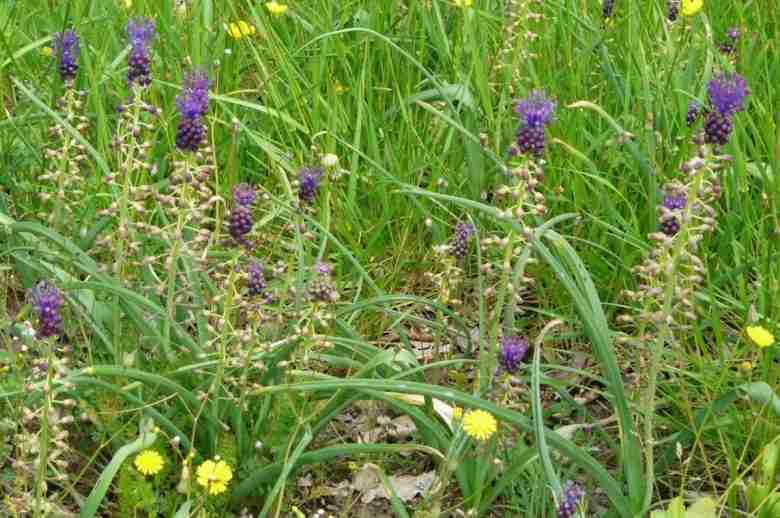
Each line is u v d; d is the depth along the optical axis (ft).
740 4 7.51
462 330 6.27
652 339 5.51
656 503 5.26
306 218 5.74
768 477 5.18
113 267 5.63
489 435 4.93
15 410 5.24
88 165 6.79
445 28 7.63
